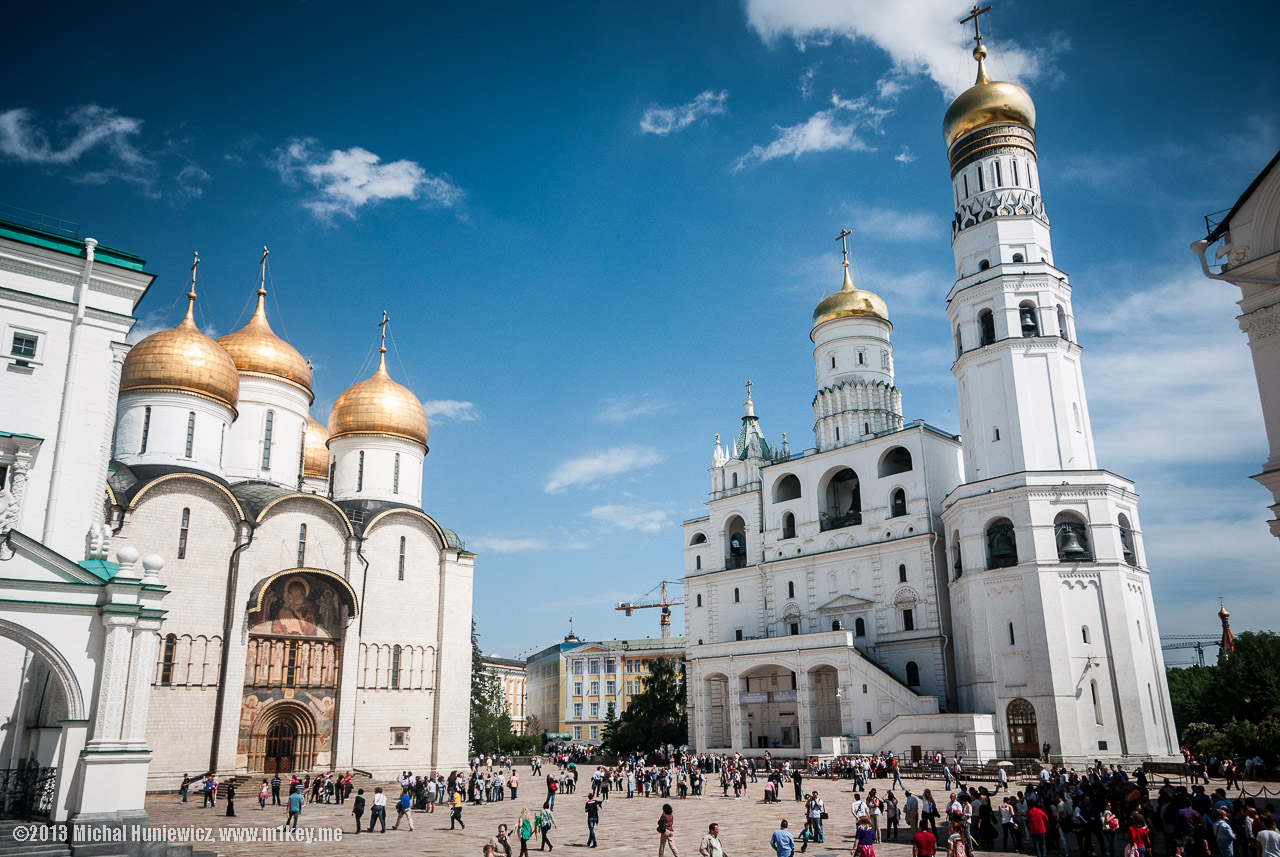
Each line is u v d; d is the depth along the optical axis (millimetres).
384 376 64312
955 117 70188
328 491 68062
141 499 49156
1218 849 22703
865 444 76500
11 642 28625
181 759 47625
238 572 51188
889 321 85188
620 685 135625
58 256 34031
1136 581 58219
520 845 30531
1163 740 55438
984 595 59375
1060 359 62750
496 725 103750
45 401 32906
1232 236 23453
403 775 38344
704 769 66375
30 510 31734
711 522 88312
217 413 55250
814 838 30750
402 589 58688
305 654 53375
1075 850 28875
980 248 67250
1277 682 63594
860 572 74250
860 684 65750
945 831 34094
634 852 30141
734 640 79438
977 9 72125
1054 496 58062
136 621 24797
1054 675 54594
